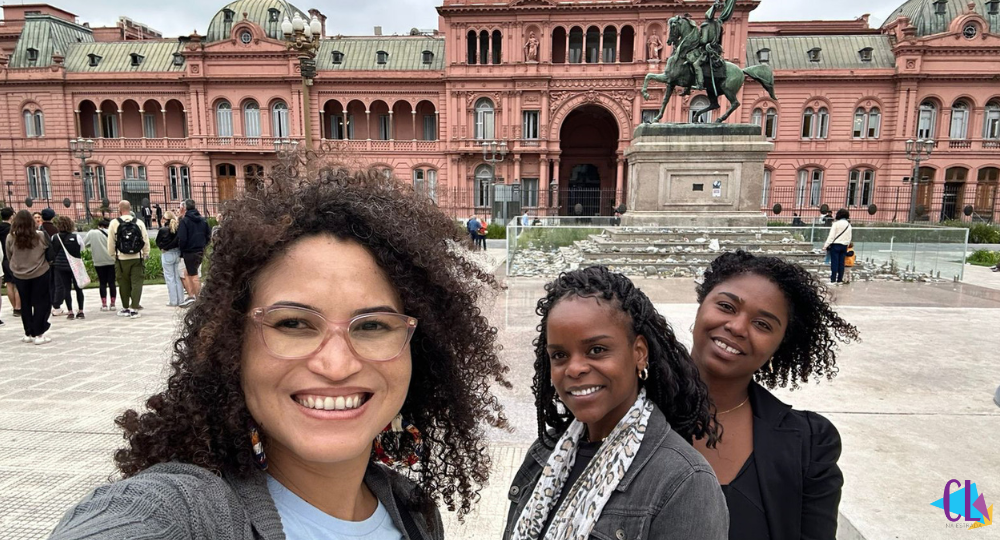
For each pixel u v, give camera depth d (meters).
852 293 11.78
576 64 39.34
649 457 1.56
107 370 6.73
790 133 41.31
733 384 2.04
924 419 4.65
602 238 16.64
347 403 1.14
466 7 38.97
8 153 43.25
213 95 42.03
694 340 2.12
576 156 46.81
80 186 43.41
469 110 40.59
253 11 44.56
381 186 1.33
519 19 39.09
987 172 40.22
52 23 45.34
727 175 16.25
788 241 15.48
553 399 2.02
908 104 39.56
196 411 1.09
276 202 1.17
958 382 5.71
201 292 1.18
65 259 9.83
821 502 1.83
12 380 6.32
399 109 43.72
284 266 1.13
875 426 4.48
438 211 1.42
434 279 1.32
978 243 28.78
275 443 1.20
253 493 1.08
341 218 1.16
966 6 41.72
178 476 0.99
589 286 1.67
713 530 1.47
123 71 42.84
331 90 42.19
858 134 41.16
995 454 3.96
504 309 9.95
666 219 16.28
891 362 6.45
